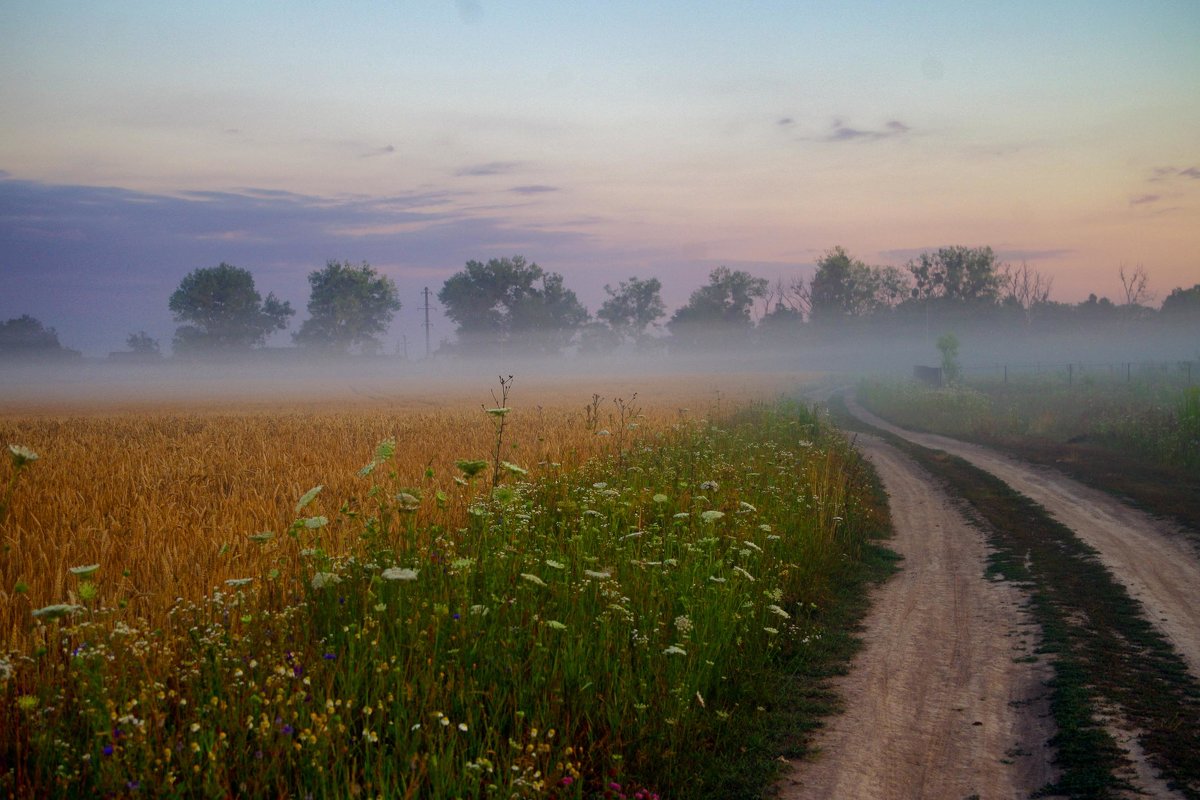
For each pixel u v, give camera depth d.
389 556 7.77
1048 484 21.77
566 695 6.48
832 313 152.62
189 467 16.89
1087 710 7.14
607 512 11.28
